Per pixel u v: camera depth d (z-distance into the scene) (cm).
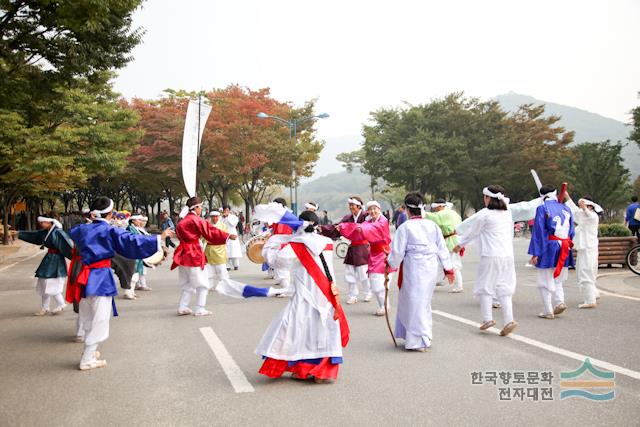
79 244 605
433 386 520
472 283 1248
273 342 531
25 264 1989
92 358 605
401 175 4528
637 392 496
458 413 451
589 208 911
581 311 883
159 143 3834
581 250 911
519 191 4653
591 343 670
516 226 3644
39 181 2800
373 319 860
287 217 557
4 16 1201
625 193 4544
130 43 1370
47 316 945
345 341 551
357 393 503
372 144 4762
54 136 2348
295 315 536
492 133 4488
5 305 1063
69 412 467
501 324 797
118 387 534
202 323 843
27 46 1284
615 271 1367
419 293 650
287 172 3962
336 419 441
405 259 664
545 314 828
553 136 4434
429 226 668
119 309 988
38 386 541
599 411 453
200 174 3906
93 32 1255
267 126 3784
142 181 4434
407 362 604
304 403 479
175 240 3064
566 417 441
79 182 3212
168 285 1339
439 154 4394
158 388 529
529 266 1566
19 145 2144
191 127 2005
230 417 449
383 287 889
